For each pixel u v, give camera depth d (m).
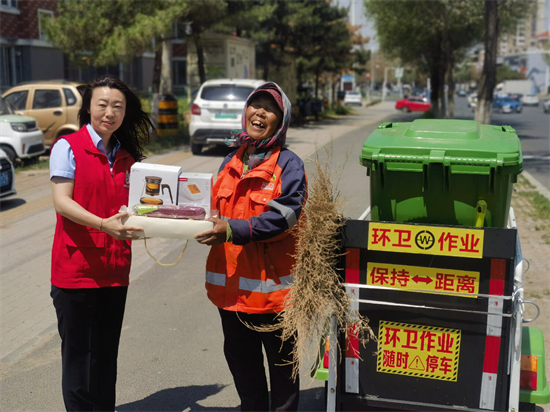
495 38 15.56
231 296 2.78
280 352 2.84
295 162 2.73
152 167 2.59
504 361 2.64
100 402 3.05
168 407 3.68
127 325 4.94
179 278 6.10
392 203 2.94
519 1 25.20
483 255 2.54
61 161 2.79
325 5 29.81
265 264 2.73
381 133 3.16
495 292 2.59
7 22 23.39
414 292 2.68
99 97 2.85
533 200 9.57
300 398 3.78
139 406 3.68
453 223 2.88
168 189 2.59
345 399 2.86
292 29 25.94
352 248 2.71
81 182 2.81
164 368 4.20
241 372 2.96
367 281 2.73
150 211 2.57
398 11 26.30
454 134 2.95
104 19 14.31
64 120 14.28
